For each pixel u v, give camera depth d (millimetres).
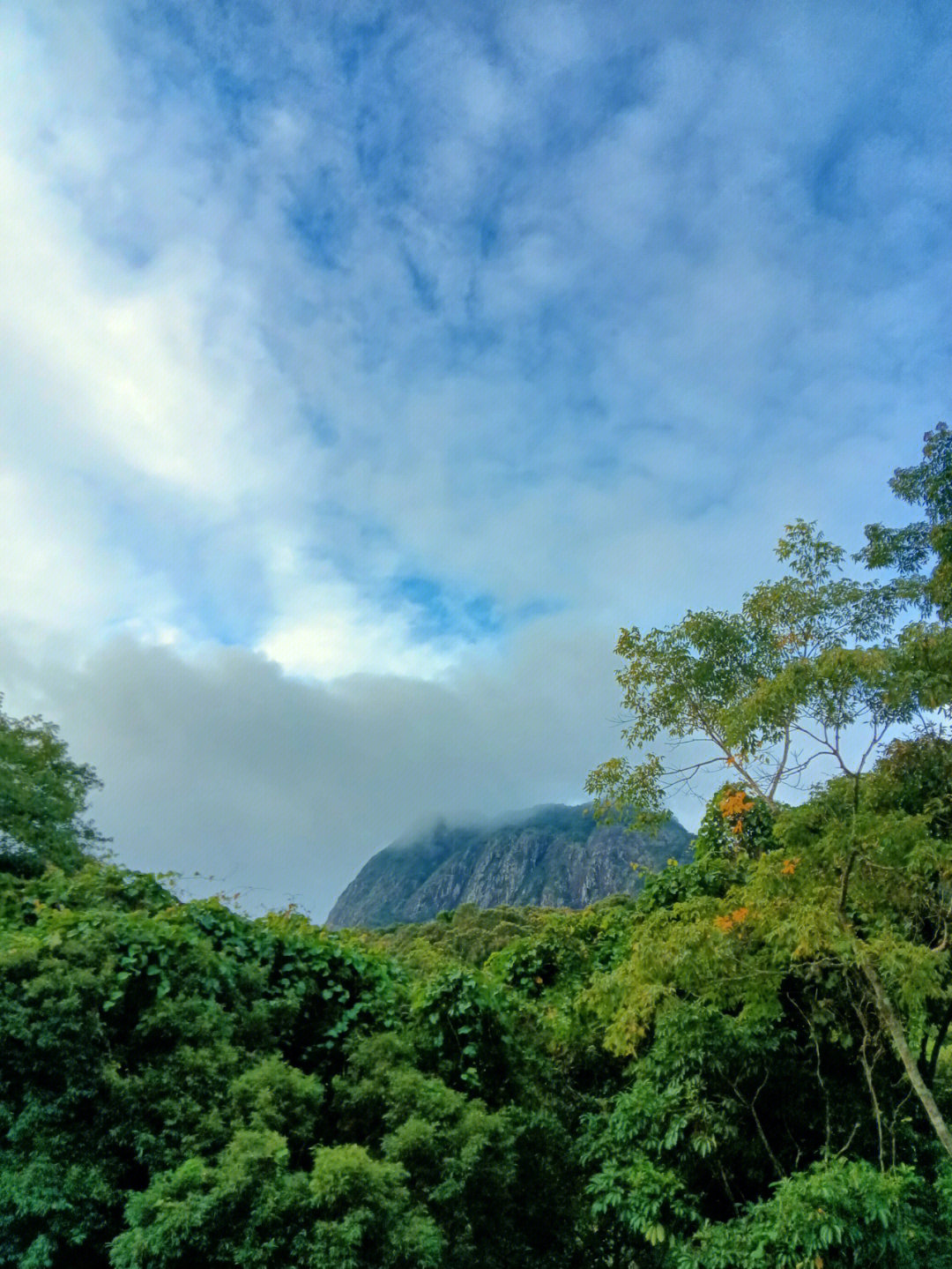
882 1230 5211
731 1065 6348
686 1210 5766
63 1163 4457
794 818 6215
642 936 6555
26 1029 4598
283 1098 5023
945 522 8898
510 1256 5469
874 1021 6570
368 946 7824
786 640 10578
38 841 15273
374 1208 4332
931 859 5750
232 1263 4199
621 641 11688
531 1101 6434
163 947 5453
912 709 6262
